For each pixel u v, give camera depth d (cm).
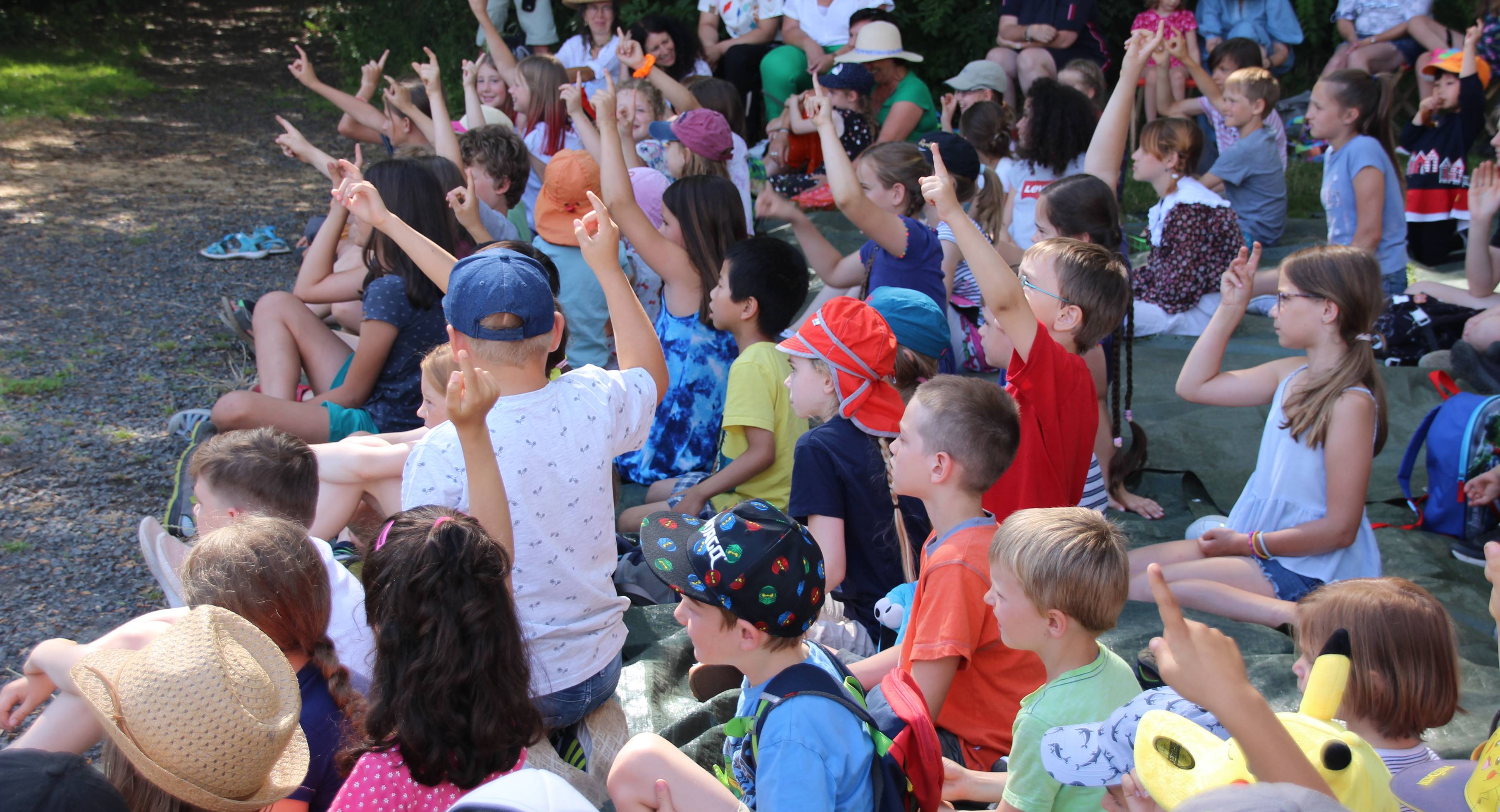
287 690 186
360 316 522
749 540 188
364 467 327
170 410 505
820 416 290
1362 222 543
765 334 378
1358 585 205
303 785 206
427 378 280
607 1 818
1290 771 142
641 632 321
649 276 498
